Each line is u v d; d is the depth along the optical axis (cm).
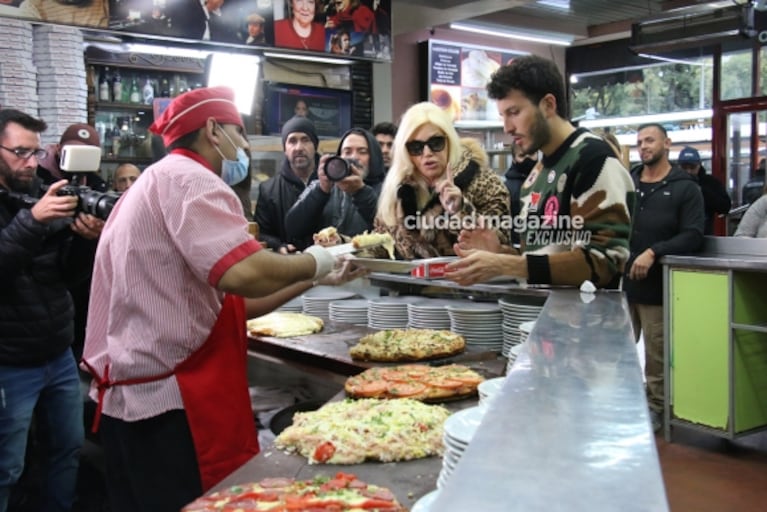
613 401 104
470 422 122
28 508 318
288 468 153
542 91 213
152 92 534
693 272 396
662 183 433
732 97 857
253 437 202
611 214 205
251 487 134
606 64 957
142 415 183
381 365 245
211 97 193
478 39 856
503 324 254
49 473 301
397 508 122
